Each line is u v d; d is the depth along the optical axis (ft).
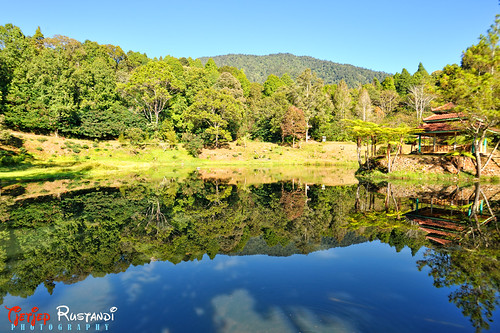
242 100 204.23
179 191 65.87
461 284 18.85
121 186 74.02
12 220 38.93
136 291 18.43
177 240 29.66
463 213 41.14
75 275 21.27
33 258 24.84
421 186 69.10
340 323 14.42
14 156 98.32
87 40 209.46
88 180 85.71
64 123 129.18
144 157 137.90
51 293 18.53
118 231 33.35
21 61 127.03
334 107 216.54
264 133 199.72
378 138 108.78
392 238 29.76
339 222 37.17
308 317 14.96
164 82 167.63
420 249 26.16
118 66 240.32
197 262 23.57
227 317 15.05
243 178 93.30
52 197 57.36
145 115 176.86
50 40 193.47
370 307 16.01
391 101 241.96
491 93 55.52
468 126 70.95
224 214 42.45
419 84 224.74
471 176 74.59
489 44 56.80
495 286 18.49
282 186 74.18
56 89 125.70
